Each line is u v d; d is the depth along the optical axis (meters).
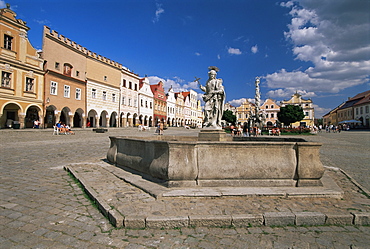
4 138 17.39
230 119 69.50
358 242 3.03
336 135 34.16
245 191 4.31
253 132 30.70
